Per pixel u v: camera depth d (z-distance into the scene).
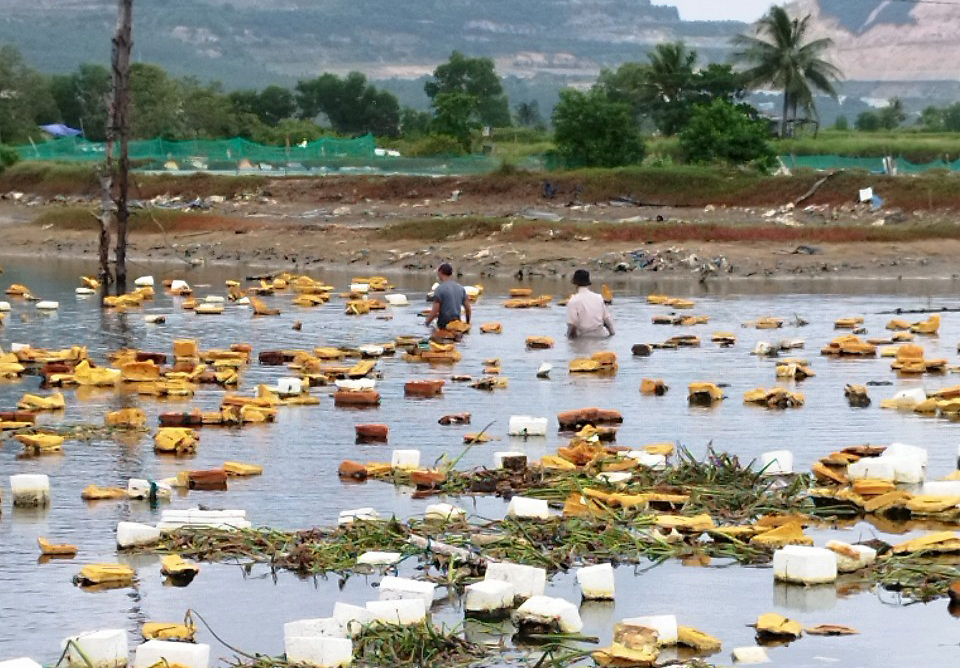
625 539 10.47
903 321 22.41
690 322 23.03
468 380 17.53
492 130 91.38
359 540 10.34
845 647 8.59
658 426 14.52
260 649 8.53
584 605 9.32
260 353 19.05
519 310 25.23
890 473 11.96
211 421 14.76
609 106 51.91
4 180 51.47
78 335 21.48
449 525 10.70
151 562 10.16
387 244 35.69
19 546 10.46
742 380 17.48
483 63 125.50
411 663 8.27
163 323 22.94
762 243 34.22
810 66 80.69
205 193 47.31
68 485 12.23
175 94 91.38
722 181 44.75
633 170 45.78
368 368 17.78
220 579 9.80
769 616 8.90
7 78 107.69
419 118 123.25
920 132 83.50
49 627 8.88
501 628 8.88
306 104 123.75
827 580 9.71
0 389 16.98
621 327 22.67
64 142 59.94
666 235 34.91
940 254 33.09
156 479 12.39
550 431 14.38
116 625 8.91
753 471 12.40
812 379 17.55
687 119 77.94
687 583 9.74
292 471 12.66
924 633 8.80
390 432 14.35
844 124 101.00
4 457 13.30
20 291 27.14
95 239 38.59
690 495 11.48
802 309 25.22
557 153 52.44
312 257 34.91
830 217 41.22
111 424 14.55
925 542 10.27
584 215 42.03
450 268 21.86
